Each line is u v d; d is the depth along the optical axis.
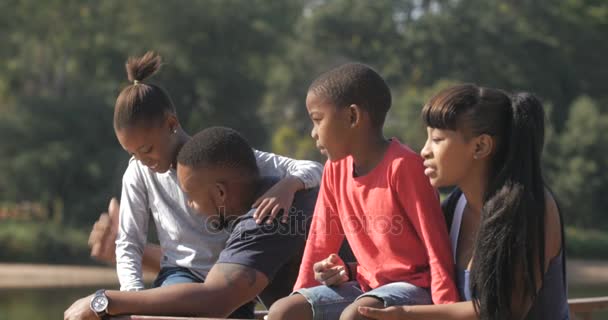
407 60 51.66
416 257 3.68
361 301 3.50
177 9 39.53
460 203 3.70
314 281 3.95
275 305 3.68
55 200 36.28
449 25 50.56
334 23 52.47
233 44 41.09
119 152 36.16
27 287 25.45
